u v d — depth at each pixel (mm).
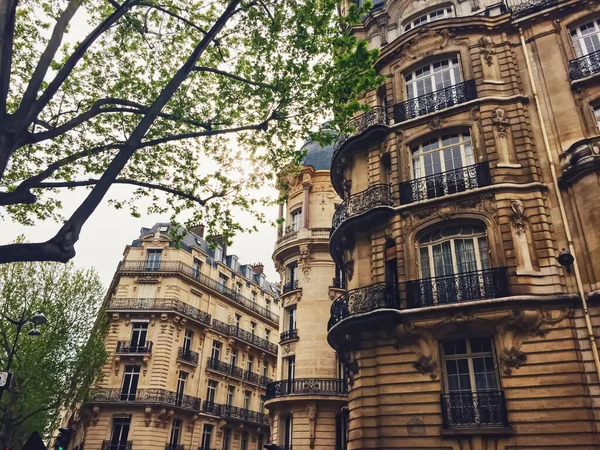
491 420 13102
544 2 18188
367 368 15312
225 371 42750
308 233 30109
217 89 14289
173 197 14914
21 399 24094
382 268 16672
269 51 13031
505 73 17672
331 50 12836
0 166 7418
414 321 14805
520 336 13594
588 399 12359
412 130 18281
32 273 26688
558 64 17016
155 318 38531
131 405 35156
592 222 14008
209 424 40094
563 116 16141
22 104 7887
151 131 14117
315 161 33969
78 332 27172
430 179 17016
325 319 28031
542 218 14852
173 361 37906
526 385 13016
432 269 16000
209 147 15500
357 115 20281
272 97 12711
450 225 16156
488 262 15180
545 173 15633
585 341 13016
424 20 21062
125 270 40656
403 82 19641
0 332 24219
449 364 14641
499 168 15891
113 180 8398
